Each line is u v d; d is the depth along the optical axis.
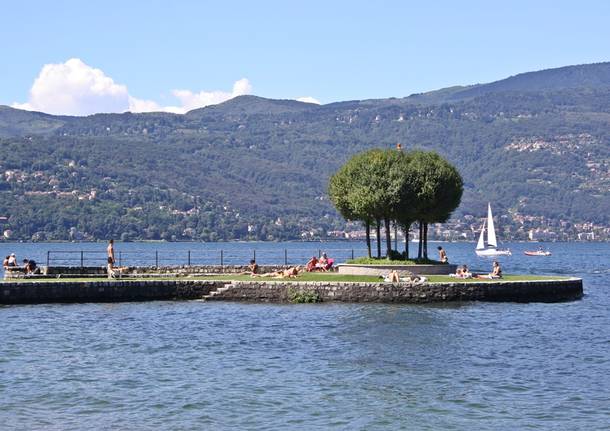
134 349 44.50
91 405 32.84
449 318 56.25
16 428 29.88
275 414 31.78
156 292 64.81
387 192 75.25
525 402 33.47
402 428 30.20
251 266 74.81
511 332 50.44
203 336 48.78
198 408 32.47
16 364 40.12
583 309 62.66
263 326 52.50
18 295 61.22
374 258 77.38
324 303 64.06
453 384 36.44
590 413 31.89
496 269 70.25
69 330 50.34
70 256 198.12
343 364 40.62
